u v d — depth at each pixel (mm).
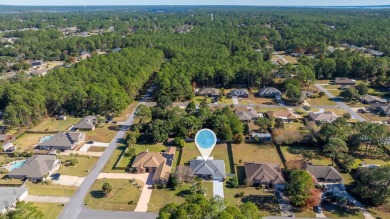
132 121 138250
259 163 98125
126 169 100250
